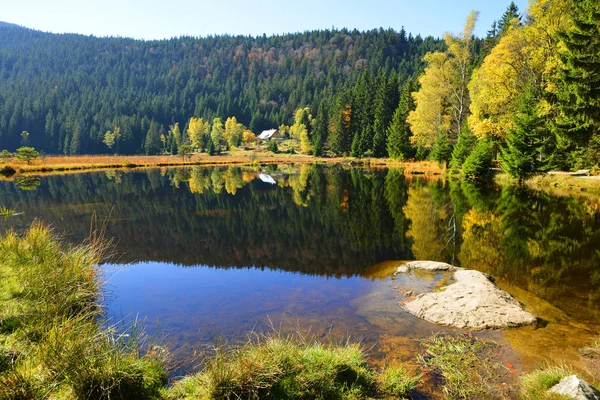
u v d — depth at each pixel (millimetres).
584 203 15578
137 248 10133
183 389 3354
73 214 14422
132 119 99000
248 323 5469
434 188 22266
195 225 13047
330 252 9805
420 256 9250
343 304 6223
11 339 3588
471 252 9406
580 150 21891
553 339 4770
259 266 8602
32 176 29047
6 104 99688
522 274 7656
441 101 32750
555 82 18875
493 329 5066
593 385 3646
